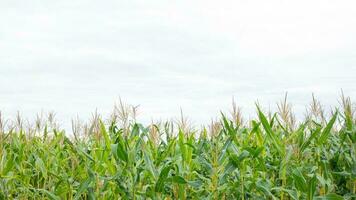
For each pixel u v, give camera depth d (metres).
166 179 8.97
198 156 9.53
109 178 9.16
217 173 9.31
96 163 9.63
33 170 11.08
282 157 9.27
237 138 10.20
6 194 10.09
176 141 10.55
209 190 9.45
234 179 9.68
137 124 9.78
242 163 9.41
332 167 9.91
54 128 11.98
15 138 11.29
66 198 10.01
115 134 10.34
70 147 10.31
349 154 9.78
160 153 10.06
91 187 9.46
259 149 9.22
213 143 9.98
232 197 9.58
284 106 9.54
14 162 10.44
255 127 9.62
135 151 9.24
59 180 10.10
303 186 8.86
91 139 10.86
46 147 11.30
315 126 10.55
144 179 9.42
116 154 9.08
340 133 10.23
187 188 9.65
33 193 10.39
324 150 9.85
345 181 9.91
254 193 9.43
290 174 9.42
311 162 9.94
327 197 8.89
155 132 9.93
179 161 9.50
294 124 9.45
